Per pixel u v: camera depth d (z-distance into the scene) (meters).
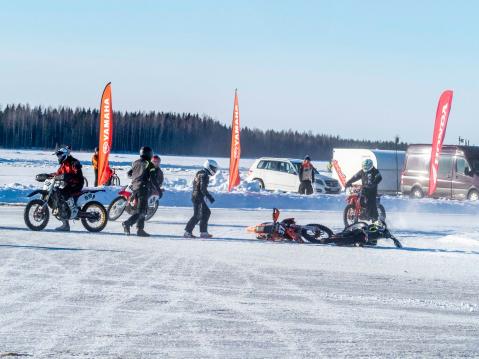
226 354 7.73
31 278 12.09
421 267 15.08
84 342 8.05
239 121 36.06
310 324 9.32
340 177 45.81
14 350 7.64
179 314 9.65
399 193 45.84
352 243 18.86
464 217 31.48
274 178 41.84
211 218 26.55
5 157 106.19
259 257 15.76
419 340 8.64
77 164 19.53
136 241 18.03
